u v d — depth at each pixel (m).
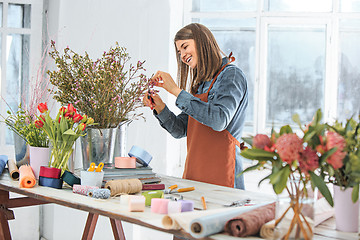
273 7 4.19
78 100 2.40
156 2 3.88
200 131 2.62
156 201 1.74
